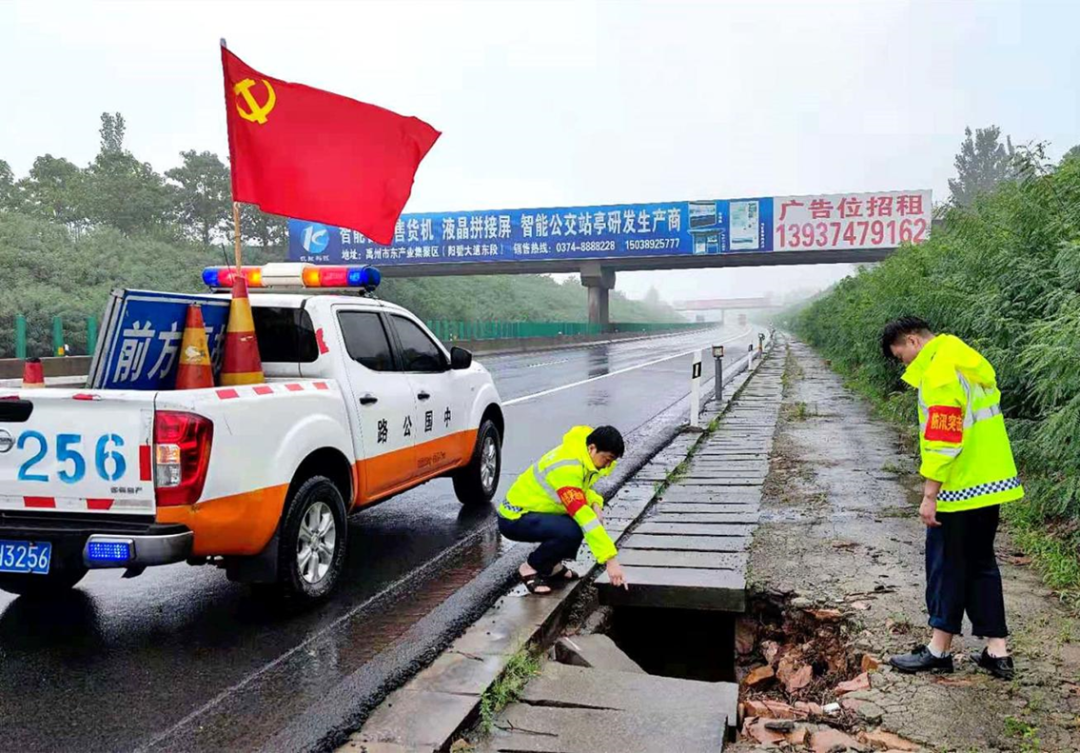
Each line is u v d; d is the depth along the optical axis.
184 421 4.06
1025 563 5.45
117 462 4.07
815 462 9.41
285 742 3.31
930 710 3.55
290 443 4.73
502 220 42.91
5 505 4.26
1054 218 6.87
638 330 80.62
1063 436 5.20
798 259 42.16
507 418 14.06
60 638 4.48
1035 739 3.27
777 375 23.62
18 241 33.44
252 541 4.47
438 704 3.62
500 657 4.15
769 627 5.15
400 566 5.84
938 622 3.85
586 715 3.61
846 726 3.52
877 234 38.66
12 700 3.71
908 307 11.59
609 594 5.34
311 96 5.80
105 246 37.16
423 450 6.48
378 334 6.18
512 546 6.39
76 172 45.72
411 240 43.69
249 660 4.17
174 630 4.60
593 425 13.13
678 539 6.29
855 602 4.84
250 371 5.04
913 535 6.22
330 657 4.20
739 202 40.16
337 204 5.98
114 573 5.68
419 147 6.23
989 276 7.93
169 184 47.34
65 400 4.11
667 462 9.72
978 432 3.78
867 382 17.08
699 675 5.42
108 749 3.27
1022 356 6.02
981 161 61.72
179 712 3.59
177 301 4.71
